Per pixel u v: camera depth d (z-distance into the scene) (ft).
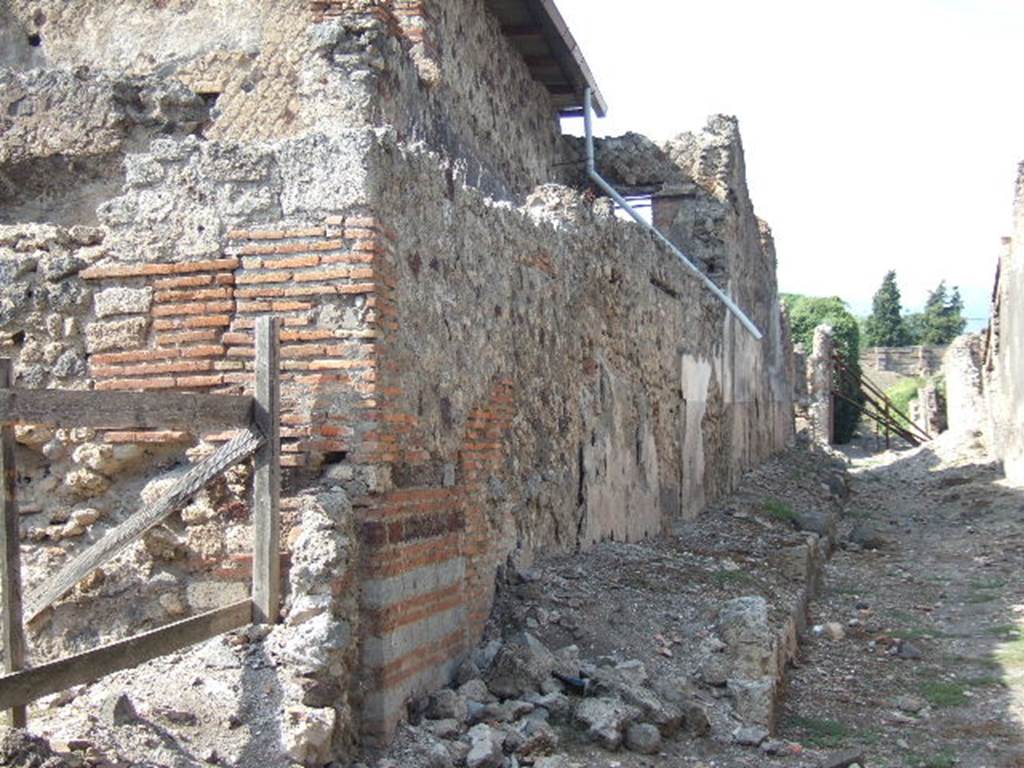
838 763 22.02
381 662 19.01
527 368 27.84
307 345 19.38
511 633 24.36
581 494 32.60
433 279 21.86
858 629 34.68
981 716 26.55
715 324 54.08
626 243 38.14
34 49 32.50
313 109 29.32
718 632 26.23
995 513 58.95
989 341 80.59
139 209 20.30
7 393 14.92
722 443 55.11
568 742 21.01
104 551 17.70
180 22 31.40
